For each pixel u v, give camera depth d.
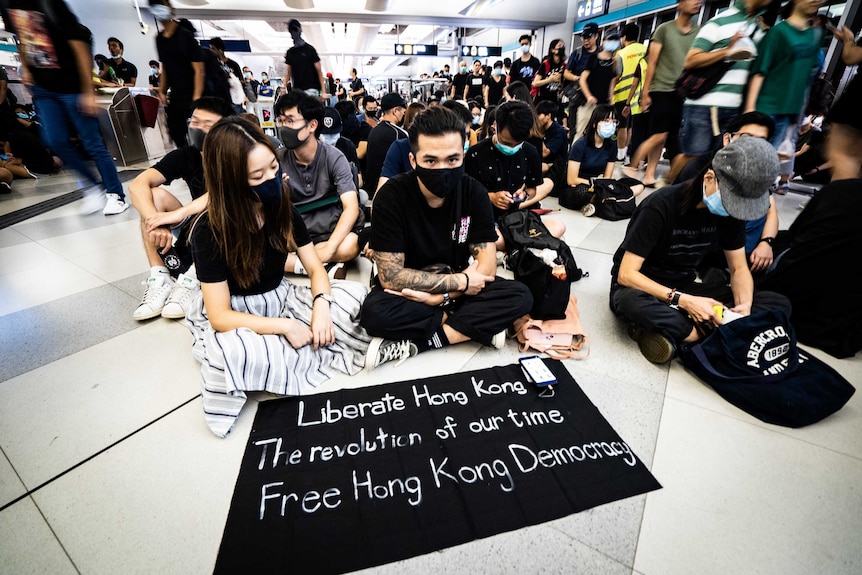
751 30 2.59
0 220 3.42
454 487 1.09
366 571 0.91
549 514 1.03
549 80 6.43
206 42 13.09
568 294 1.71
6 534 0.98
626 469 1.15
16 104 5.73
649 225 1.61
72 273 2.41
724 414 1.36
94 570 0.91
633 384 1.50
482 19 13.04
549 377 1.43
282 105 2.09
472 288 1.58
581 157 3.61
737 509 1.04
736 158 1.31
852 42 2.78
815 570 0.91
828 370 1.40
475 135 5.87
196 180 2.23
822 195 1.62
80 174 3.42
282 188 1.35
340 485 1.09
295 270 2.28
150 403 1.41
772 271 1.79
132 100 6.23
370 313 1.51
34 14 2.67
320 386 1.48
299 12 12.13
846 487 1.10
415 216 1.57
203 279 1.33
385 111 3.15
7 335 1.79
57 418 1.34
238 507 1.04
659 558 0.93
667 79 3.61
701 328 1.57
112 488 1.10
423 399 1.40
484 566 0.92
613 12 10.17
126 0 9.55
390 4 12.16
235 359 1.26
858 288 1.57
